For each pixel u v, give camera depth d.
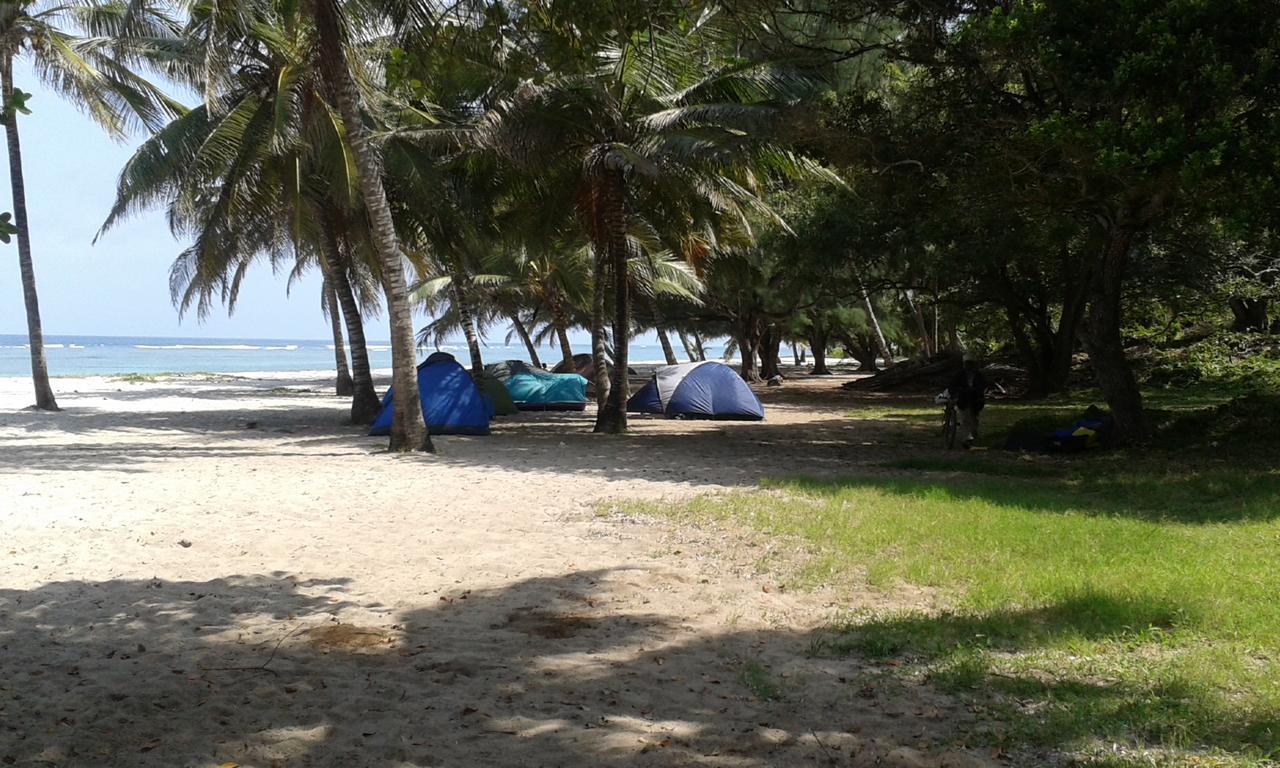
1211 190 11.49
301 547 8.49
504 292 40.53
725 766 3.96
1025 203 14.62
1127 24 11.03
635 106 19.19
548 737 4.27
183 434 20.67
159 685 4.94
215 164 19.92
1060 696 4.68
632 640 5.77
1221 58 10.93
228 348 178.50
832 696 4.79
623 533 9.08
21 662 5.33
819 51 16.17
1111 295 15.62
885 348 42.72
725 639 5.79
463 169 21.41
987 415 23.95
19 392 35.88
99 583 7.15
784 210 28.41
